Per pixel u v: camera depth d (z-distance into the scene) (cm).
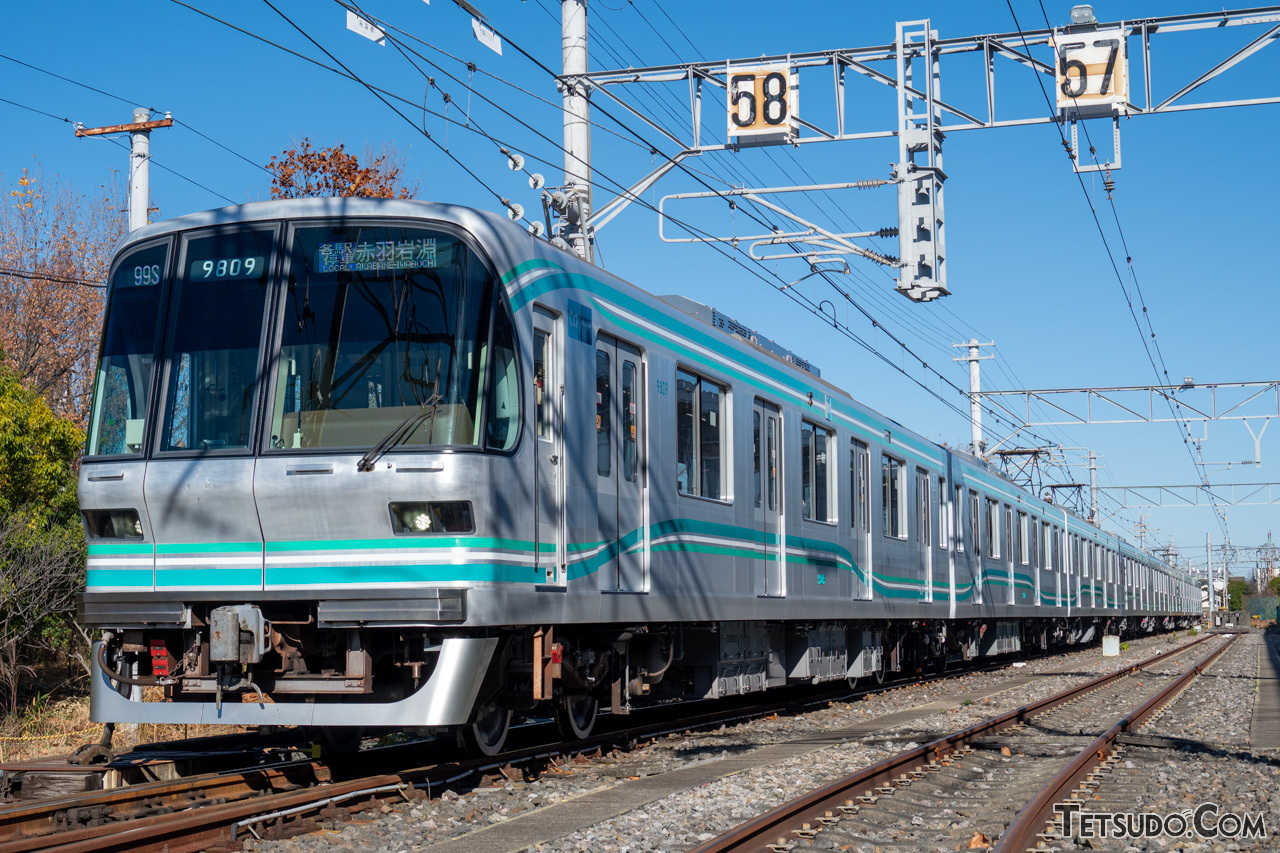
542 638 857
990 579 2350
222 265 821
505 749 1040
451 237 797
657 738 1129
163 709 798
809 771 923
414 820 710
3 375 1633
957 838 681
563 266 899
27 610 1467
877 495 1681
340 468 761
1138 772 965
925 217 1344
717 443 1178
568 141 1325
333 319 796
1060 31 1317
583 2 1345
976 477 2294
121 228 2911
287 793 725
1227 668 2772
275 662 805
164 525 795
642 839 661
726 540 1174
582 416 905
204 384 804
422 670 796
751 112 1378
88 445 824
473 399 773
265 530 776
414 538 759
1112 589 4022
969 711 1504
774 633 1409
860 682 1961
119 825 641
